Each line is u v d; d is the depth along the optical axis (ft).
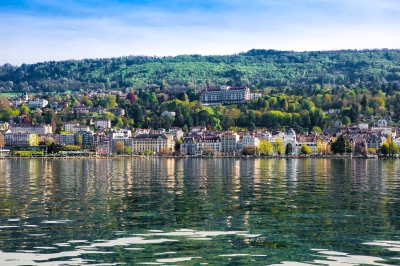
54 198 419.54
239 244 258.98
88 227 295.69
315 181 591.78
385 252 245.45
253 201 399.44
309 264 228.63
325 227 296.51
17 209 358.23
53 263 228.63
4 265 225.76
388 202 393.70
